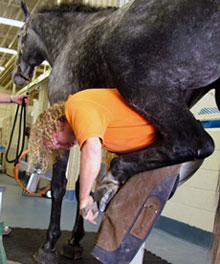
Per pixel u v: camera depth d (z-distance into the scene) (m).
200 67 1.32
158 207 1.41
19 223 3.56
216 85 1.57
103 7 2.23
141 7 1.40
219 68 1.34
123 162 1.41
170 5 1.32
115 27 1.49
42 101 8.16
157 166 1.38
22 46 2.85
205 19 1.26
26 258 2.31
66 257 2.48
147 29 1.36
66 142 1.48
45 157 1.51
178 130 1.34
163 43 1.33
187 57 1.31
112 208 1.42
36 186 4.63
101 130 1.32
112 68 1.46
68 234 3.12
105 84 1.68
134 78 1.39
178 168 1.41
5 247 2.53
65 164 2.27
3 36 9.48
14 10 7.84
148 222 1.40
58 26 2.44
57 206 2.29
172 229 3.63
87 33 1.92
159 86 1.36
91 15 2.20
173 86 1.36
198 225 3.29
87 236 3.15
